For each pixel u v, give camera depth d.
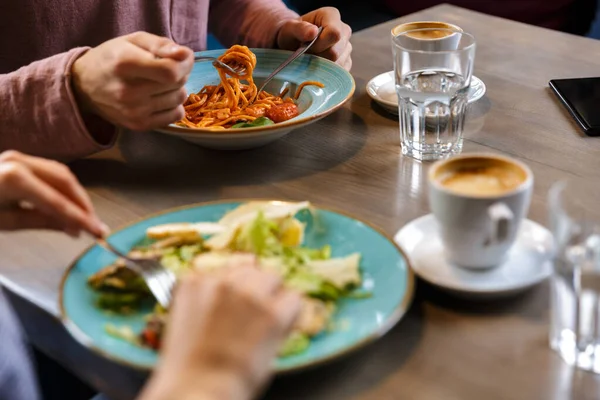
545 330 0.70
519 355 0.67
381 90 1.27
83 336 0.67
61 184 0.77
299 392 0.64
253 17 1.51
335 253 0.79
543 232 0.81
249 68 1.22
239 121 1.14
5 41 1.33
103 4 1.42
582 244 0.65
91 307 0.72
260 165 1.05
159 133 1.16
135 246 0.81
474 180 0.76
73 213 0.74
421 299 0.75
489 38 1.51
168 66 0.96
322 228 0.83
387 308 0.68
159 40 1.00
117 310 0.72
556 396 0.62
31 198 0.74
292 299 0.54
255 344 0.51
